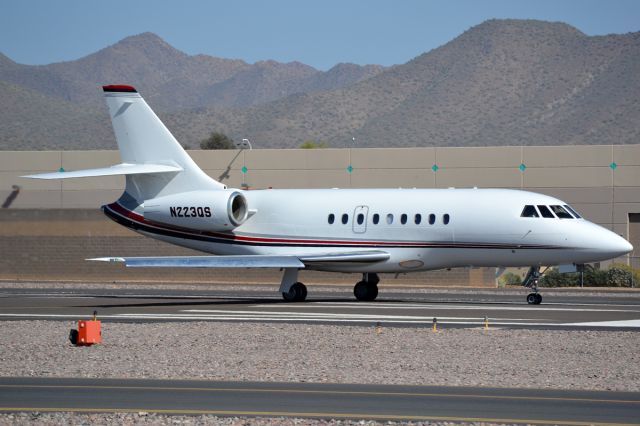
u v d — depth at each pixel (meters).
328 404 25.44
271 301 61.28
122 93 65.25
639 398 26.45
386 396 26.62
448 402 25.75
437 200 59.62
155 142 64.94
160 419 23.47
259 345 37.62
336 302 60.34
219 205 62.94
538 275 58.66
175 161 64.75
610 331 41.91
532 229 56.78
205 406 25.16
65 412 24.31
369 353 35.41
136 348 36.91
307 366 32.28
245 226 64.31
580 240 56.16
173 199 64.50
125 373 30.69
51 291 72.81
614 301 61.44
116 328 43.62
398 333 41.34
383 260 60.09
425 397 26.48
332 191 63.41
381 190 62.19
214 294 69.81
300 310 53.41
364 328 43.28
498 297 67.06
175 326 44.34
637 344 37.62
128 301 61.38
